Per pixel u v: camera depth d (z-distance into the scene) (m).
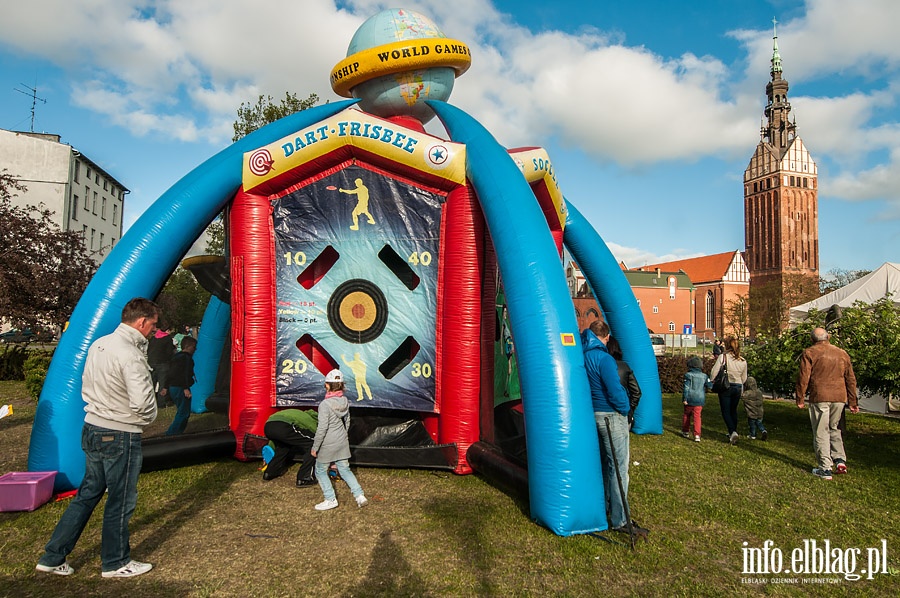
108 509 3.84
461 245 6.46
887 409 12.41
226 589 3.76
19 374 16.34
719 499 5.68
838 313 10.05
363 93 7.72
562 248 8.43
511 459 5.69
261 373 6.74
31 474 5.37
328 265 7.14
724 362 8.68
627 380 4.91
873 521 5.15
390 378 6.67
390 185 6.76
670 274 74.19
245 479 6.10
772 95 77.06
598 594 3.75
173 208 6.36
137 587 3.77
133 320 3.92
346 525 4.82
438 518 4.96
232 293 6.87
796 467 7.05
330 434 5.24
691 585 3.88
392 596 3.68
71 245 16.80
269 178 6.74
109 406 3.79
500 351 7.38
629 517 4.48
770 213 74.75
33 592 3.69
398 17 7.57
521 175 5.95
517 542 4.48
